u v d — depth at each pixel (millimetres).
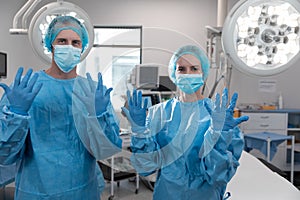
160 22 4562
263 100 4613
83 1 4535
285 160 4137
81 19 1197
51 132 1146
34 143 1129
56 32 1130
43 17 1196
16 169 1205
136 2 4547
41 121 1139
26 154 1152
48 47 1189
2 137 1002
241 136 1169
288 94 4598
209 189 1186
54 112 1150
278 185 1759
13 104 1000
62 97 1168
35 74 1136
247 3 925
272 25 953
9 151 1055
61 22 1145
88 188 1201
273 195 1612
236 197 1573
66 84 1187
